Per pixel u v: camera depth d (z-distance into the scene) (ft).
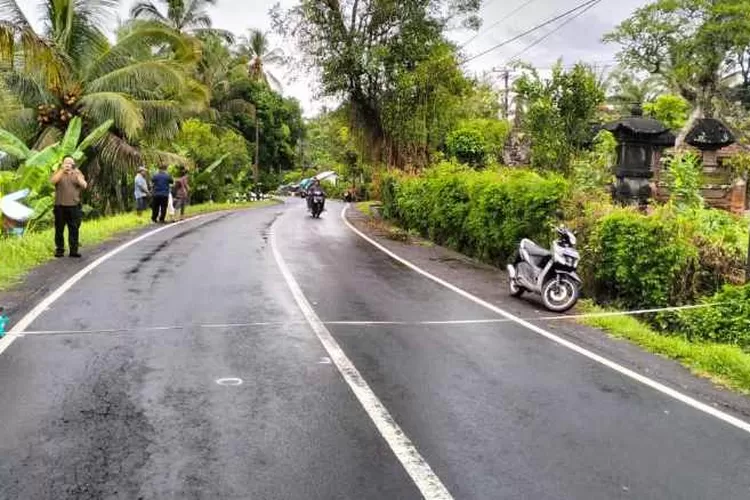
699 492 13.65
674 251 29.12
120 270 37.96
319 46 85.66
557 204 38.86
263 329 25.62
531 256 32.89
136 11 124.57
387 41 85.30
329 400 18.24
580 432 16.63
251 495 13.00
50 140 68.03
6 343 22.56
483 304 32.22
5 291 30.91
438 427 16.65
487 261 47.19
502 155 97.55
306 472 14.02
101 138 69.87
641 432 16.76
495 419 17.30
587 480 14.05
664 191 58.29
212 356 21.86
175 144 113.19
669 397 19.48
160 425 16.19
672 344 24.70
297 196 209.97
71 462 14.14
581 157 57.11
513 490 13.50
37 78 67.67
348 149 150.20
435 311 30.25
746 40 130.52
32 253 40.27
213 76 153.07
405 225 72.23
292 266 42.04
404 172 81.71
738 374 21.44
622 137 54.65
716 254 29.27
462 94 89.92
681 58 137.90
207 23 135.95
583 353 23.94
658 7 138.31
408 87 83.35
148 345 22.85
